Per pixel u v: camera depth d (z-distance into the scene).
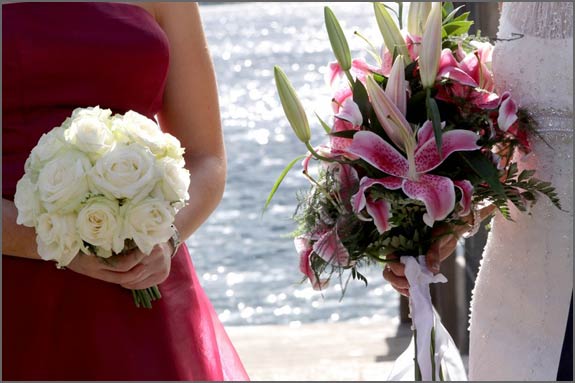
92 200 2.24
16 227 2.40
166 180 2.29
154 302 2.58
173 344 2.56
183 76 2.76
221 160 2.79
